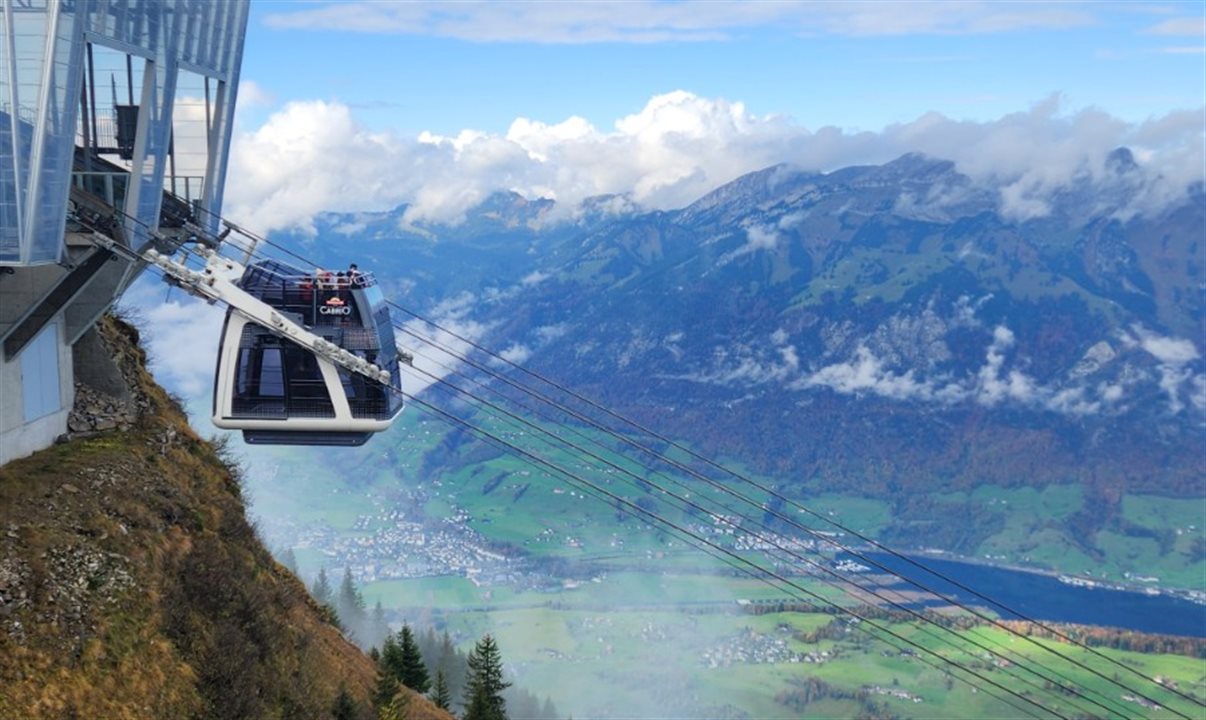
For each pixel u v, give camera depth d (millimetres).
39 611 28266
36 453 35625
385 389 39250
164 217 42750
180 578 34125
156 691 29516
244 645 33562
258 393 38469
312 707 36094
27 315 34125
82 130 36906
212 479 41719
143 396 41969
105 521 32562
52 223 30703
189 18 39750
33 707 26047
